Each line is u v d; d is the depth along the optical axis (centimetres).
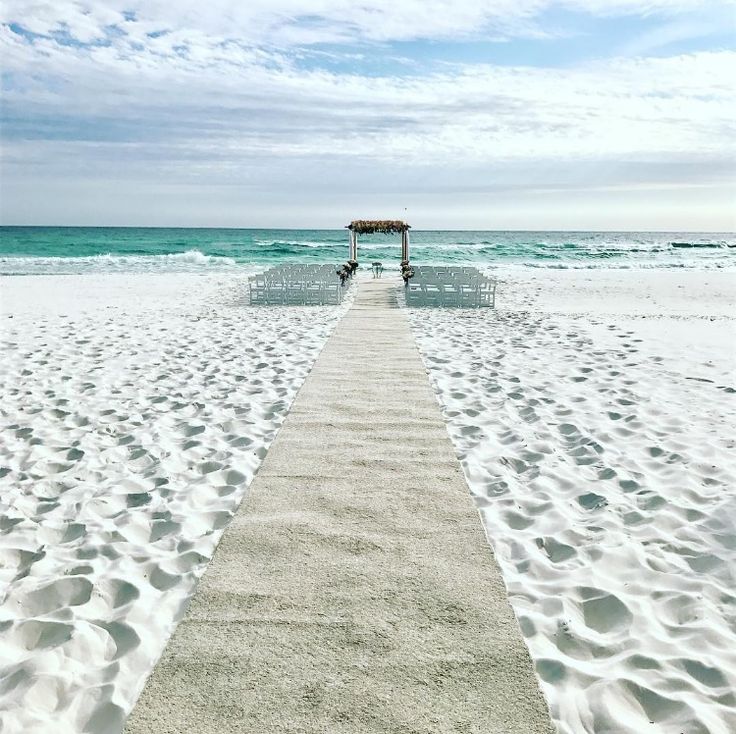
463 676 277
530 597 350
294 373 870
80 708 268
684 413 703
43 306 1656
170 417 684
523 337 1191
